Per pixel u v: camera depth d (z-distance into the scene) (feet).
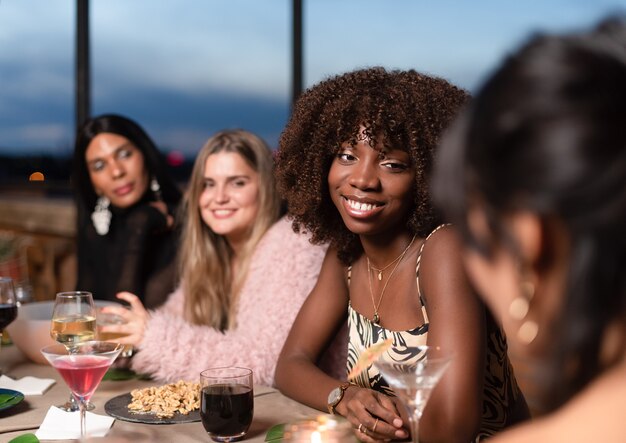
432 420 4.55
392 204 5.15
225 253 7.88
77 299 5.65
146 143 9.80
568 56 1.65
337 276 6.06
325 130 5.24
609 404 1.61
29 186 17.87
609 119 1.58
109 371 6.35
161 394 5.26
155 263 9.45
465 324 4.77
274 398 5.65
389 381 3.94
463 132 1.80
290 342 6.05
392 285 5.40
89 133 9.62
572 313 1.62
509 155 1.67
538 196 1.61
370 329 5.50
